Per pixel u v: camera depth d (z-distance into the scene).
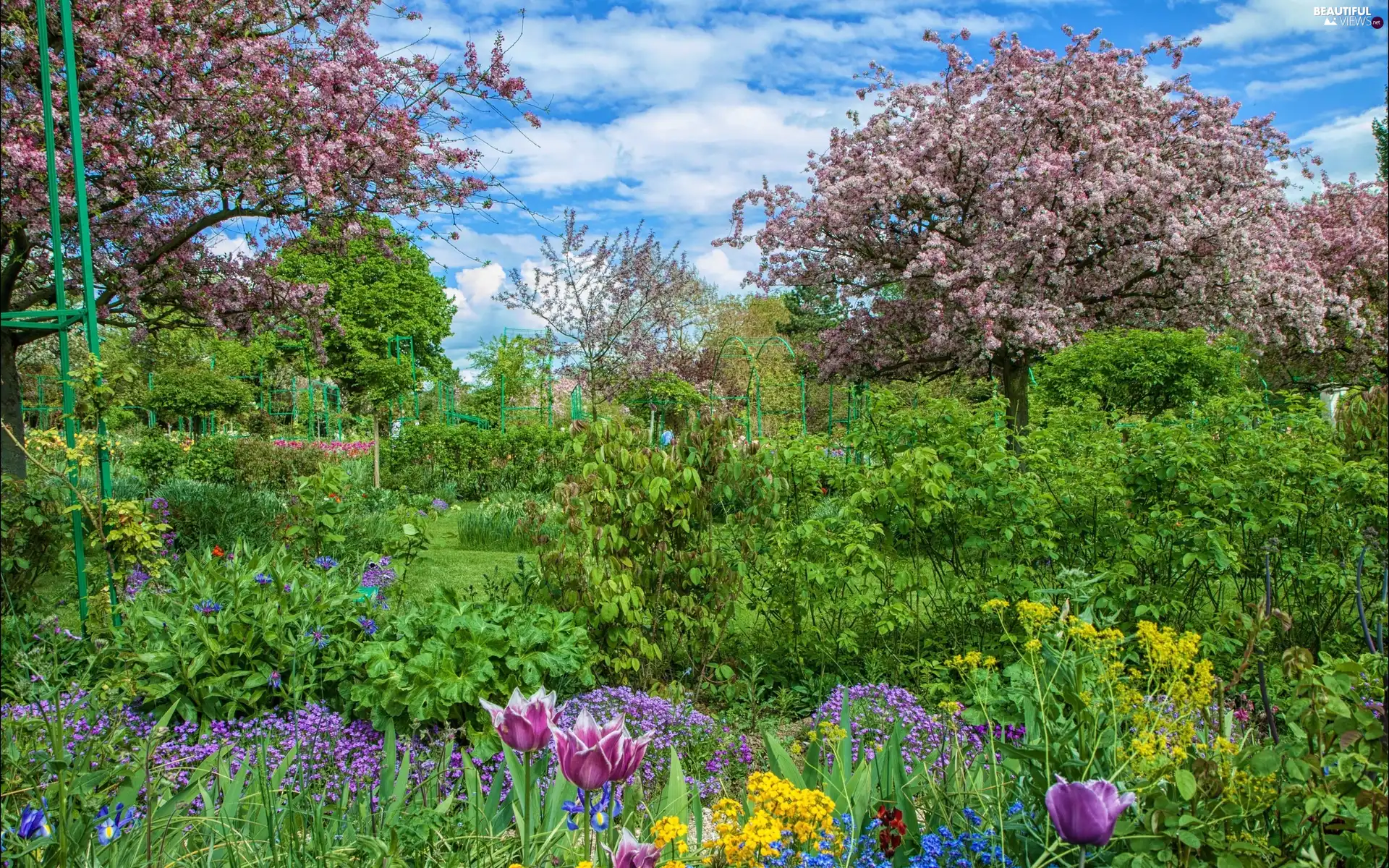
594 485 4.66
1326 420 5.84
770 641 5.06
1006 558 4.67
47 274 8.28
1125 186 13.46
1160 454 4.73
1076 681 2.10
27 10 6.52
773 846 1.68
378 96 8.18
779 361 23.48
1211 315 14.94
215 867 2.19
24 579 4.36
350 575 5.44
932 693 4.00
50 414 17.77
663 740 3.66
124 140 7.19
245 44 7.50
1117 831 1.75
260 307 9.85
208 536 8.11
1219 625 4.35
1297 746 1.87
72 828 2.09
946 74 16.22
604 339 18.64
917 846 2.06
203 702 3.81
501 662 3.90
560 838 2.13
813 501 5.71
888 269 15.92
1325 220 23.12
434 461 15.95
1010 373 15.45
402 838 2.05
